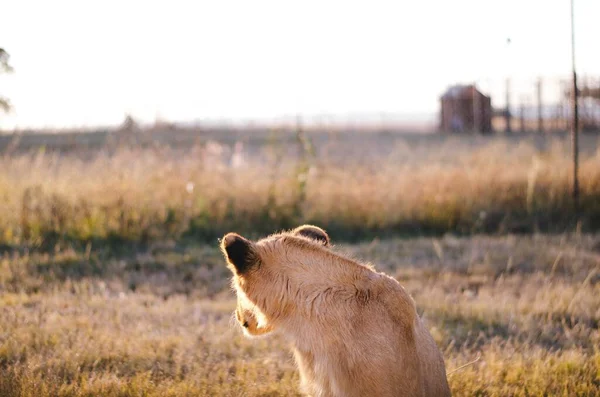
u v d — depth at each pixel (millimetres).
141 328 8852
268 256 5254
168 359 7887
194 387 6992
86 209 15086
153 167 18047
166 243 14922
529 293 10844
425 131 58375
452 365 7633
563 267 12727
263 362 7777
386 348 4867
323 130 54219
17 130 22047
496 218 17297
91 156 22047
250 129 58062
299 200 16969
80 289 11383
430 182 18375
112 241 14828
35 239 14422
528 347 8305
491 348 8133
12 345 8023
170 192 16625
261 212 16562
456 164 21672
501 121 55656
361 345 4883
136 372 7355
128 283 11945
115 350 7984
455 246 14734
